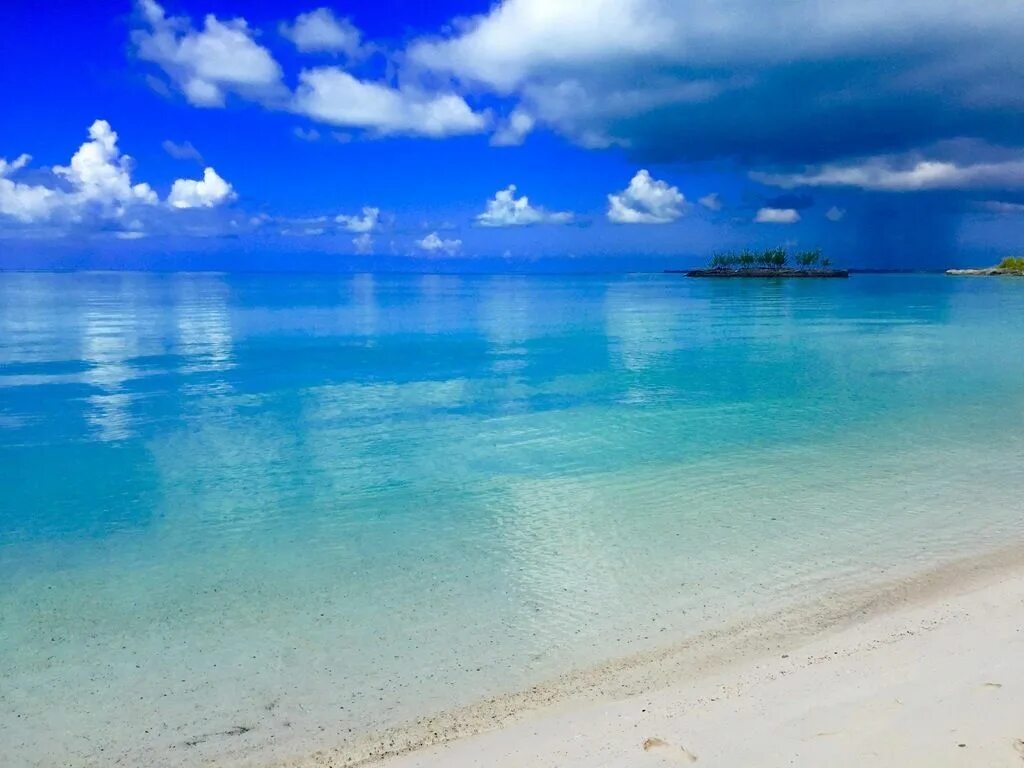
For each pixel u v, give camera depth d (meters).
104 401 15.51
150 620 5.90
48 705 4.78
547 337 29.45
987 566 6.71
